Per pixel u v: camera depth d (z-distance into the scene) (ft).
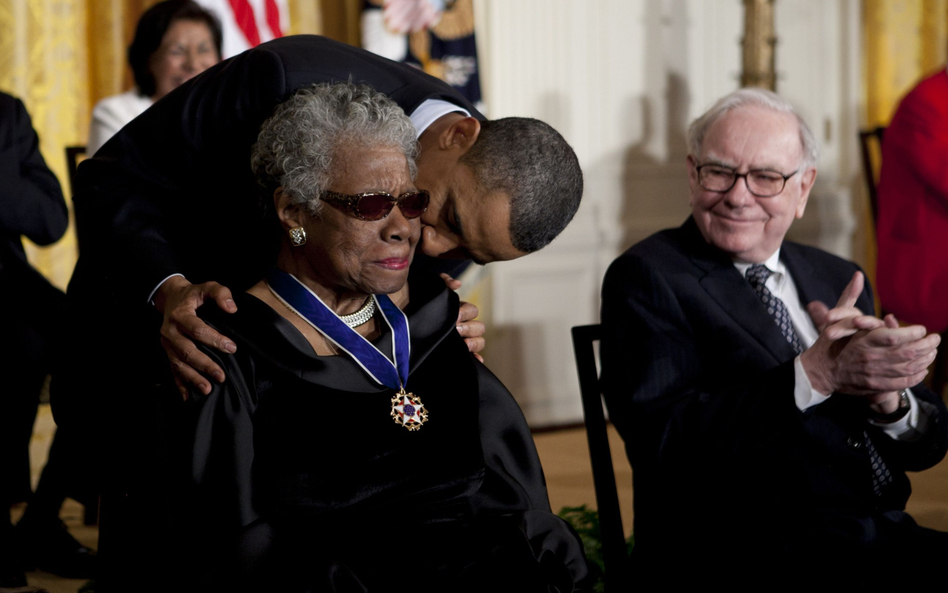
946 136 20.08
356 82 8.64
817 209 24.11
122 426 7.95
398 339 7.52
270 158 7.20
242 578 6.53
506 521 7.50
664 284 9.27
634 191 22.70
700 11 23.17
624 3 22.36
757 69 21.95
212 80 8.66
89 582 12.60
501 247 7.47
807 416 8.40
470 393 7.73
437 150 7.54
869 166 21.75
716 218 9.43
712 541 8.72
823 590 8.14
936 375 20.54
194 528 6.79
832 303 9.86
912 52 24.97
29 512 13.32
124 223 8.62
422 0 19.34
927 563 8.36
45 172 13.21
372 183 6.93
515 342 21.79
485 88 20.84
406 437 7.23
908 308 20.51
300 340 7.16
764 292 9.62
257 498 6.79
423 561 6.97
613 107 22.43
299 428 7.00
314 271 7.40
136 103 15.53
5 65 18.12
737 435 8.49
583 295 22.36
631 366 9.10
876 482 9.05
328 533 6.88
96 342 9.56
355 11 20.42
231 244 8.79
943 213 20.18
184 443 6.90
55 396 10.02
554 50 21.79
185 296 7.44
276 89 8.30
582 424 22.13
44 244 13.24
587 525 12.27
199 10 15.33
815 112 24.29
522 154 7.27
